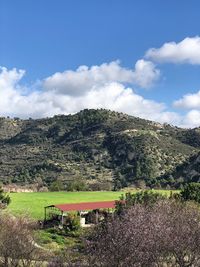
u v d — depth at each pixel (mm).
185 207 39812
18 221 38906
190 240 28266
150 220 26734
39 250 40219
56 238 65188
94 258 23469
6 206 83562
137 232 23812
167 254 28047
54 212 83188
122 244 23156
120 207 55875
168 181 185875
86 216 80438
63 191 131125
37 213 84875
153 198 58500
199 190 66312
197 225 30250
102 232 24578
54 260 26750
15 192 119688
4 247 35719
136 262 23125
